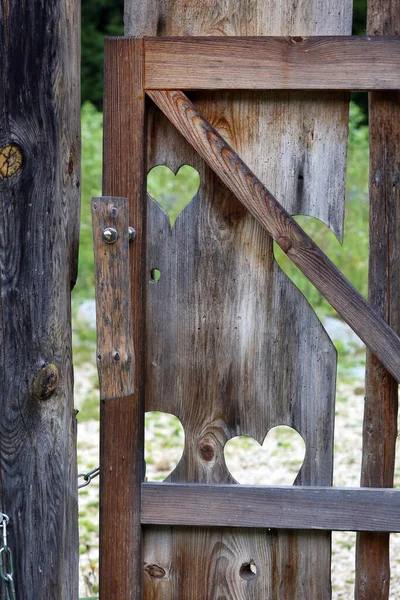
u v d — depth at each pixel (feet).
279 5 11.18
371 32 11.18
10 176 9.95
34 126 9.91
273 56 11.00
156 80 11.18
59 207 10.09
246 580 12.10
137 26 11.35
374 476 11.73
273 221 11.21
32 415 10.34
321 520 11.53
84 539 17.97
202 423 11.99
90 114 50.90
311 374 11.74
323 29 11.16
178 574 12.12
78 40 10.41
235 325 11.80
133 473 11.68
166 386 11.98
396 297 11.48
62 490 10.52
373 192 11.41
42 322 10.18
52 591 10.66
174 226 11.75
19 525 10.52
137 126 11.27
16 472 10.43
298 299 11.66
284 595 12.07
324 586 11.96
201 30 11.32
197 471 12.04
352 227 38.45
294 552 11.98
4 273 10.09
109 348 10.50
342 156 11.35
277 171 11.47
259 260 11.68
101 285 10.44
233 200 11.62
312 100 11.30
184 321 11.86
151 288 11.85
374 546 11.87
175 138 11.56
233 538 12.04
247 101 11.39
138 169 11.32
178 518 11.69
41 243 10.07
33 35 9.77
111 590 11.87
